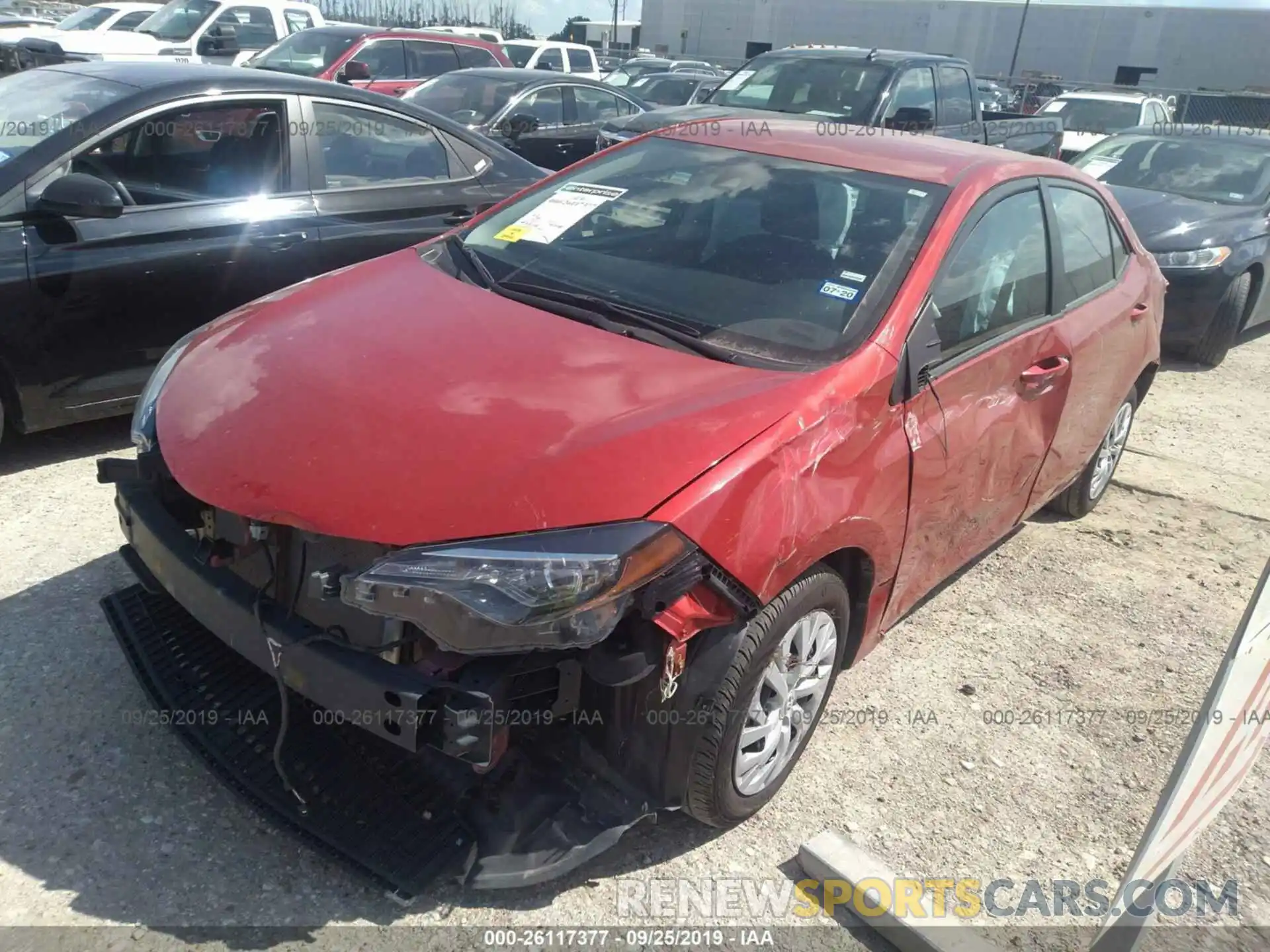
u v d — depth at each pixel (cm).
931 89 963
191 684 263
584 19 5050
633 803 244
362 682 211
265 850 246
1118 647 385
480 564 204
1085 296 392
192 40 1275
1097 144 926
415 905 235
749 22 4762
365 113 504
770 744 262
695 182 350
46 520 381
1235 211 778
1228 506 525
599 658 220
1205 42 4122
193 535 257
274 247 457
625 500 216
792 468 240
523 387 248
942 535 320
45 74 473
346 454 226
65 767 263
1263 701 205
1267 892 276
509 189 558
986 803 294
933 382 289
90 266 402
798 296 293
